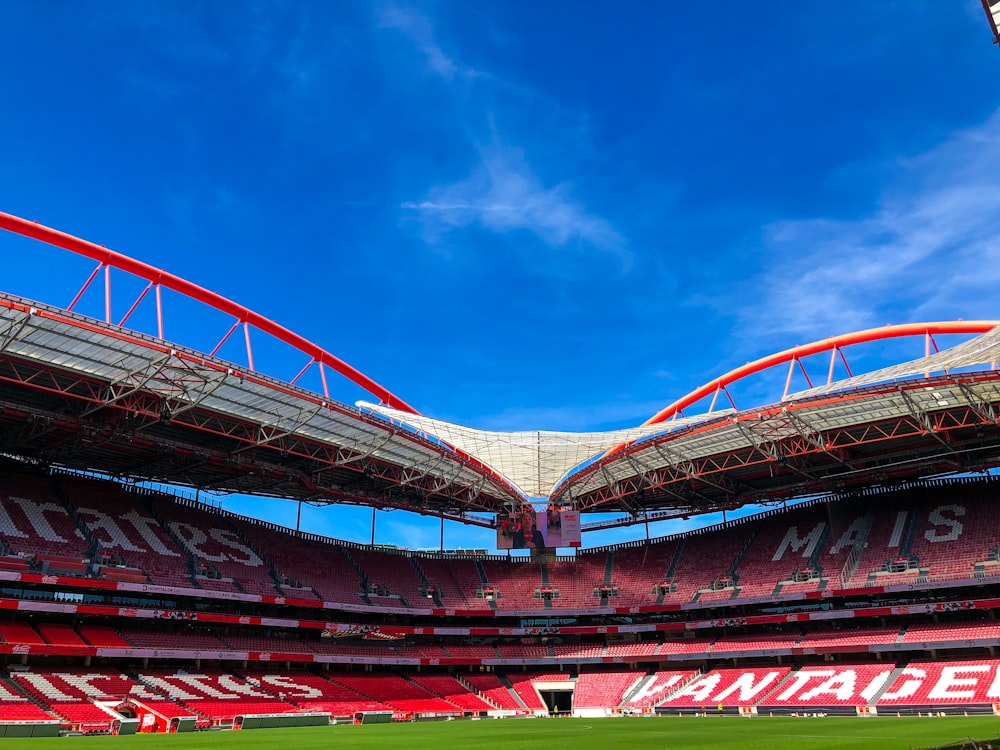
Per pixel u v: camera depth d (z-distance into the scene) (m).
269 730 50.28
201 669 66.06
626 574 91.19
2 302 41.97
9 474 68.50
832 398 59.53
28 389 53.84
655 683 77.25
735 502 86.06
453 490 83.81
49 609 57.47
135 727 48.53
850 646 68.12
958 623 66.44
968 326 80.44
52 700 51.81
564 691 82.00
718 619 78.25
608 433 70.00
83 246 59.22
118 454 66.69
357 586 82.81
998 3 22.02
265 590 73.00
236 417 61.19
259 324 73.50
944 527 73.88
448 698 74.81
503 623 87.38
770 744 33.88
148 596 65.81
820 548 79.88
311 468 73.75
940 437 66.38
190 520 77.94
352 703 67.31
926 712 56.72
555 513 85.25
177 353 50.00
